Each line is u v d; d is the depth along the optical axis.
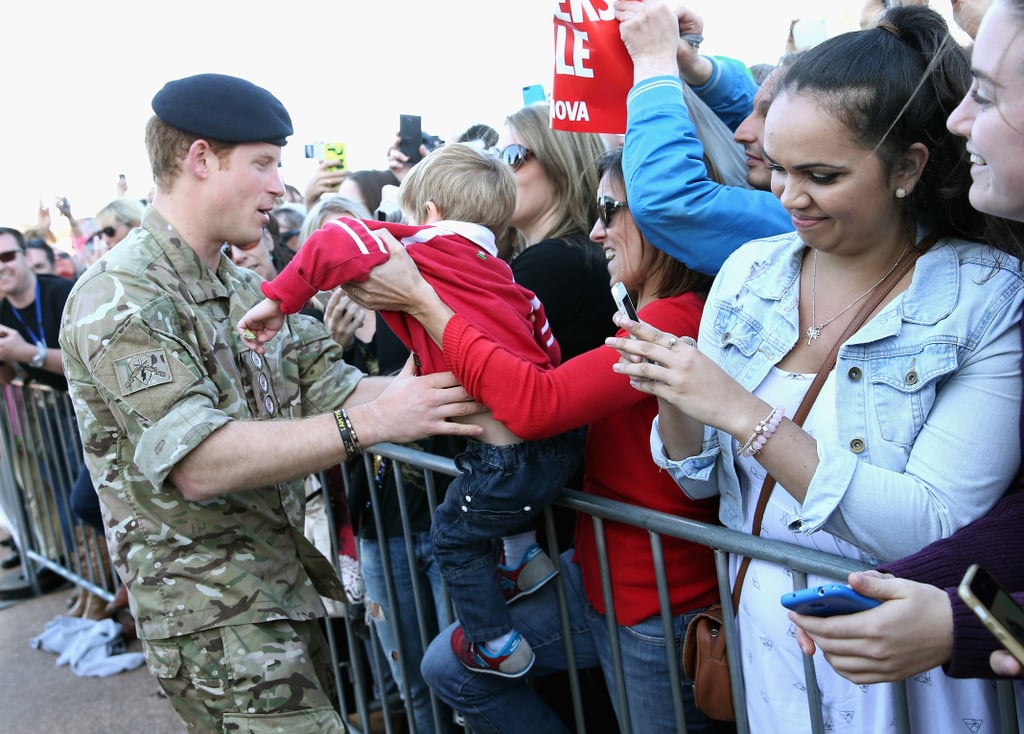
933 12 1.23
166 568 1.83
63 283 4.32
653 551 1.62
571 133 2.19
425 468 2.07
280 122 1.94
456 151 1.79
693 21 2.13
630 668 1.76
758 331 1.40
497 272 1.70
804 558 1.31
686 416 1.46
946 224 1.29
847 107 1.17
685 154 1.65
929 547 1.11
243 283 2.07
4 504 4.79
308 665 1.91
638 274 1.81
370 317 2.95
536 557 1.87
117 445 1.84
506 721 1.91
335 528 2.83
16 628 4.27
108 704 3.44
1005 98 0.95
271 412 2.03
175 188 1.89
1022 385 1.13
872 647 1.00
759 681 1.44
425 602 2.57
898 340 1.23
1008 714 1.14
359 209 3.08
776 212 1.70
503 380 1.53
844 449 1.25
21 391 4.33
